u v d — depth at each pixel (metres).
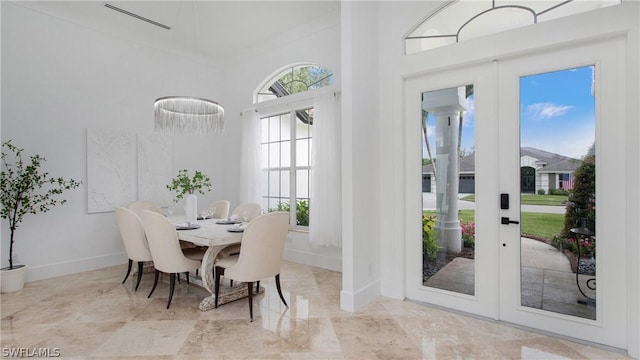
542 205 2.53
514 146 2.62
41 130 3.82
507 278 2.66
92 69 4.22
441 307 2.97
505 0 2.70
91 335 2.46
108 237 4.36
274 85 5.21
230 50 5.26
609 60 2.27
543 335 2.46
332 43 4.25
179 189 5.08
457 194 2.91
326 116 4.16
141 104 4.70
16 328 2.56
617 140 2.24
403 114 3.15
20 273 3.43
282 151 5.04
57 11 3.91
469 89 2.84
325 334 2.48
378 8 3.30
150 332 2.51
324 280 3.81
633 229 2.15
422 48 3.10
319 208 4.18
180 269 3.00
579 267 2.40
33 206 3.74
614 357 2.15
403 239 3.16
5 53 3.57
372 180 3.19
